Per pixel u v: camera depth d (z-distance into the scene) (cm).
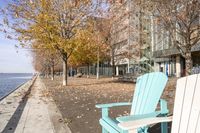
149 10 1188
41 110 987
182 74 3728
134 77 3189
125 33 3712
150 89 480
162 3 1121
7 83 4519
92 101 1246
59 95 1577
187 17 1166
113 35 3669
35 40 2128
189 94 338
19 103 1198
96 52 3838
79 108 1029
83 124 737
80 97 1437
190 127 321
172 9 1138
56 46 2217
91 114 884
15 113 918
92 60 4494
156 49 3872
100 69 7469
